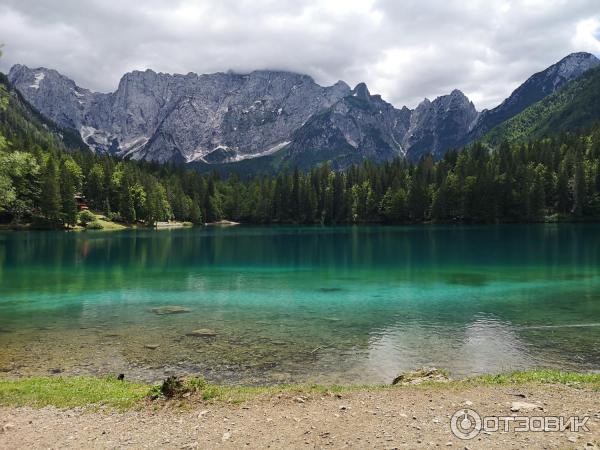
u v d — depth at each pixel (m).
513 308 31.81
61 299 36.03
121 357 21.14
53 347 22.72
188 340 23.95
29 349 22.41
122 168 191.12
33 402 13.95
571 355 21.16
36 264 59.78
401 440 10.09
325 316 29.69
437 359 20.77
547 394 13.09
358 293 38.41
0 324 27.61
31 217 132.62
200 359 20.83
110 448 10.54
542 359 20.62
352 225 180.50
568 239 91.19
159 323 27.84
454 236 106.50
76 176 160.62
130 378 18.36
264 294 38.22
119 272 52.59
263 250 80.31
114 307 32.91
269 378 18.36
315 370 19.31
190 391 13.65
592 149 168.00
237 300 35.53
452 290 39.41
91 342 23.61
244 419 11.88
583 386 13.82
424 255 68.19
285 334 25.17
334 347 22.66
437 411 11.90
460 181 163.12
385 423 11.17
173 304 34.03
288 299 35.91
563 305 32.66
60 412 13.07
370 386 14.93
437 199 164.38
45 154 158.50
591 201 148.50
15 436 11.46
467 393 13.46
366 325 27.22
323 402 13.04
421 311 31.08
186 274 50.78
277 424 11.44
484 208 154.25
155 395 13.63
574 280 43.78
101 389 15.34
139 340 23.98
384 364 20.09
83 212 144.88
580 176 148.38
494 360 20.56
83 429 11.75
